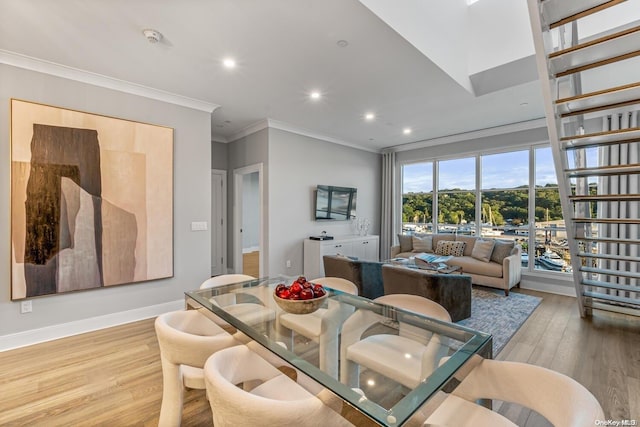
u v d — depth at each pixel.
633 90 1.88
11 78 2.67
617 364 2.50
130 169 3.28
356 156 6.37
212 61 2.80
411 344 1.58
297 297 1.81
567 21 1.90
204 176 3.91
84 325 3.05
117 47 2.55
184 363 1.52
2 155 2.63
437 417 1.19
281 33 2.37
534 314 3.68
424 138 5.92
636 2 2.72
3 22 2.19
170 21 2.21
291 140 5.06
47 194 2.82
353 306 2.03
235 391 0.92
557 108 2.25
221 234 5.79
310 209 5.39
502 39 3.38
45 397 2.03
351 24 2.27
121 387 2.15
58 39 2.43
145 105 3.42
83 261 3.00
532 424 1.82
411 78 3.20
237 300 2.09
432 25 2.86
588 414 0.86
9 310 2.69
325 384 1.16
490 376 1.25
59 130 2.88
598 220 2.75
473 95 3.71
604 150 4.13
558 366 2.48
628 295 4.03
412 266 4.45
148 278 3.41
